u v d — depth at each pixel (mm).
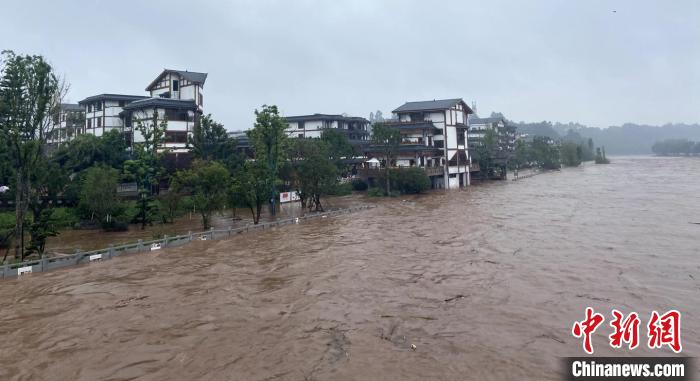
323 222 37969
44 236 24906
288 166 46562
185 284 19891
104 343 13734
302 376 11398
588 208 42656
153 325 15125
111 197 35625
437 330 14250
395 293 18094
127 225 35719
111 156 46125
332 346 13203
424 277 20297
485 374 11297
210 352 12961
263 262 23844
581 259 22828
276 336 14039
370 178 68375
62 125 59562
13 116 23953
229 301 17484
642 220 34312
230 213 45812
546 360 12016
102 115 62188
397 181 63969
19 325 15305
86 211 35938
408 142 71125
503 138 124125
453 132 75500
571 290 17891
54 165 37469
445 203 51438
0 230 29281
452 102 75125
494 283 19094
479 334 13844
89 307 17016
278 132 40438
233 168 48281
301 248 27344
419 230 33000
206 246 28266
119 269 22609
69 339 14086
